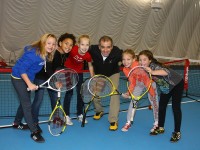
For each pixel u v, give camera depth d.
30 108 4.60
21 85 4.45
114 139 4.95
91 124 5.62
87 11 11.13
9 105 6.81
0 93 7.86
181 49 15.42
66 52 4.93
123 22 12.36
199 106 7.34
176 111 4.87
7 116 5.87
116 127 5.35
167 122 5.94
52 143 4.62
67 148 4.49
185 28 14.88
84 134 5.09
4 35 10.36
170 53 15.07
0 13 9.80
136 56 5.25
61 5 10.48
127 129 5.36
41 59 4.33
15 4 9.77
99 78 5.16
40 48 4.30
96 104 5.76
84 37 4.99
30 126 4.63
